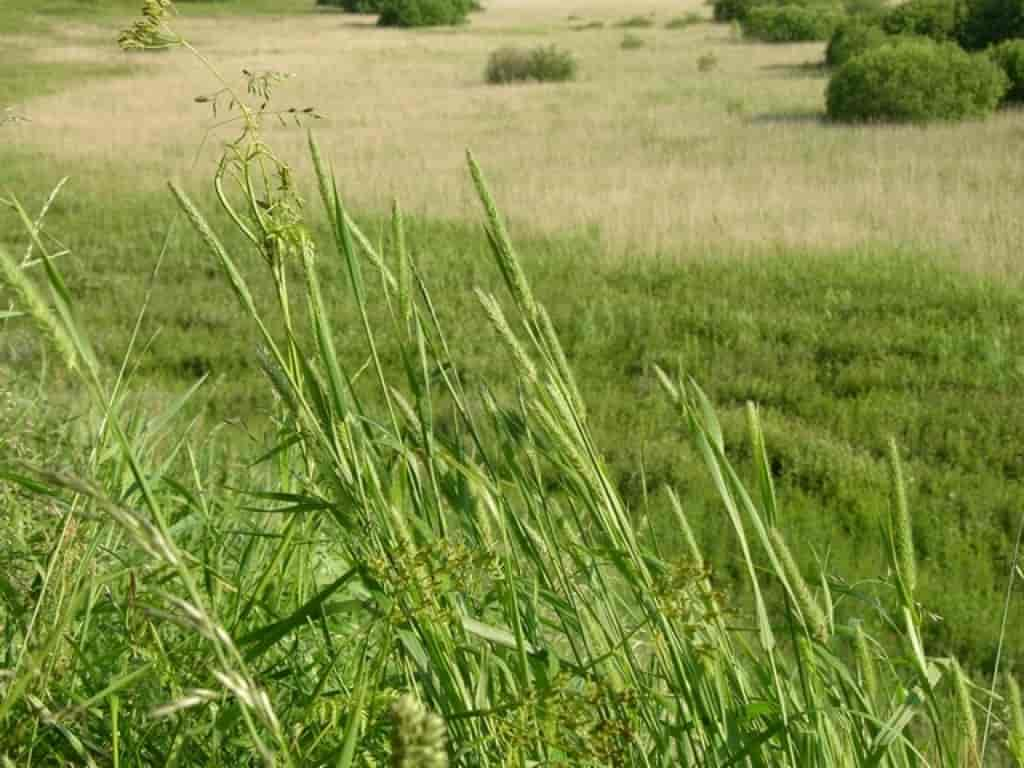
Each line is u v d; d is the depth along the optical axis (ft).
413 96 132.16
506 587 4.67
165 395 14.46
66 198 63.41
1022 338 36.35
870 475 26.04
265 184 4.70
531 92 131.75
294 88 142.61
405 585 4.43
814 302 41.65
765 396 32.99
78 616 5.86
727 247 50.01
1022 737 4.40
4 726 4.97
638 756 4.61
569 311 42.16
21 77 154.61
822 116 97.66
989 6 144.15
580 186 67.51
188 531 7.46
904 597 4.51
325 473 4.81
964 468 27.45
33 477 6.12
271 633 4.79
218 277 47.37
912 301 40.57
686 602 4.42
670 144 84.64
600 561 5.03
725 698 4.52
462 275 47.32
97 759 5.26
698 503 24.43
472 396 28.07
